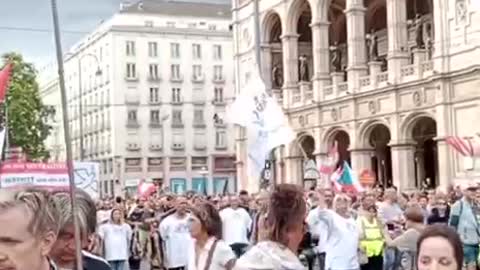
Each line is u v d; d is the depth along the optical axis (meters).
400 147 53.56
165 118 111.44
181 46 113.44
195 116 113.44
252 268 6.23
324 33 62.09
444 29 49.69
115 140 109.38
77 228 4.74
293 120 65.50
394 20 53.97
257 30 36.94
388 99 54.47
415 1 62.31
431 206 26.69
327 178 41.41
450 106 49.16
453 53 48.94
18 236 3.22
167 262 23.28
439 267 4.52
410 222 16.19
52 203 3.45
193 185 111.81
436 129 52.47
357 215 20.95
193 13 118.94
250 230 24.33
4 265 3.22
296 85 65.69
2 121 23.44
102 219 24.11
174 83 112.69
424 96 51.28
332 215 17.00
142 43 111.38
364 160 57.66
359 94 57.00
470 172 47.06
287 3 65.00
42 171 16.88
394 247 16.95
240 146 73.25
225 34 115.50
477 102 47.16
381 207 25.08
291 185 6.55
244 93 22.72
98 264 6.54
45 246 3.35
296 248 6.45
